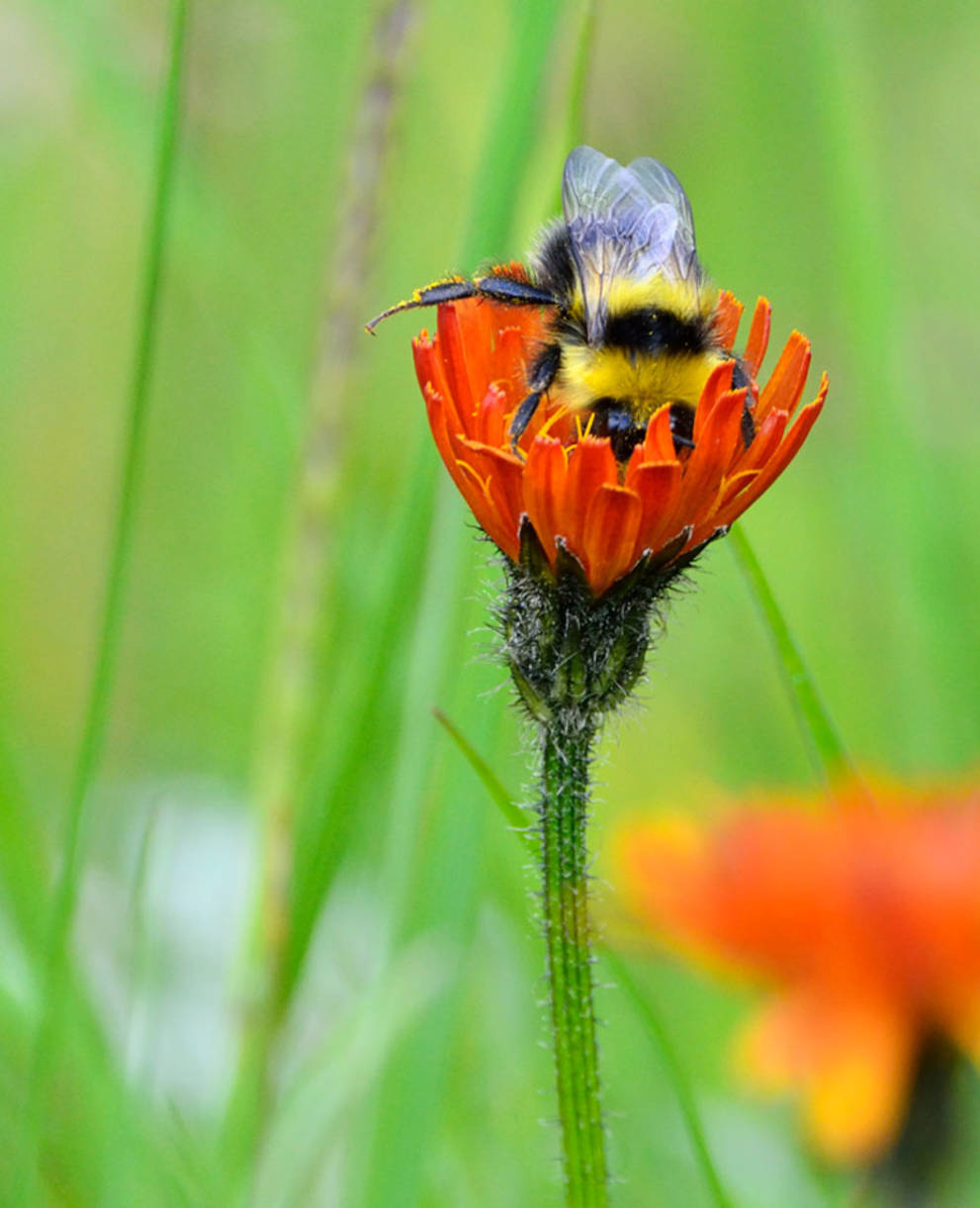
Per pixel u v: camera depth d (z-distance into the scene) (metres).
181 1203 0.30
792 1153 0.33
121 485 0.30
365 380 0.33
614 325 0.30
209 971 0.34
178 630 0.42
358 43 0.40
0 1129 0.30
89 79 0.35
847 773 0.31
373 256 0.33
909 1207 0.32
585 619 0.28
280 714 0.32
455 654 0.32
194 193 0.35
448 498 0.32
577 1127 0.29
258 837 0.32
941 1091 0.32
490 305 0.30
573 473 0.28
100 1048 0.30
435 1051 0.31
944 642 0.39
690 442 0.30
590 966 0.29
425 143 0.43
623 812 0.42
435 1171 0.32
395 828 0.32
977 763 0.36
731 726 0.44
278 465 0.36
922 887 0.32
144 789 0.38
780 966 0.32
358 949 0.34
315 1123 0.31
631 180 0.31
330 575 0.33
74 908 0.30
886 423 0.40
